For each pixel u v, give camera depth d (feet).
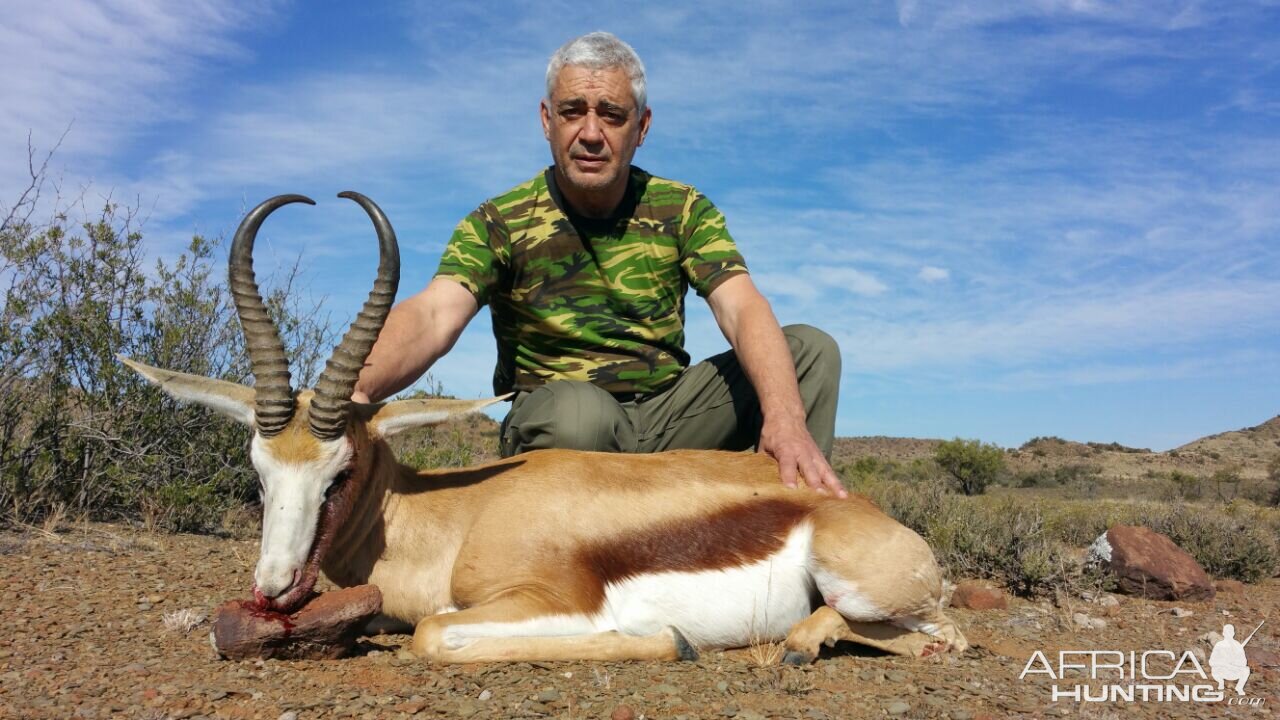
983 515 8.66
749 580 4.34
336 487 3.92
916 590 4.25
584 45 5.11
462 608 4.26
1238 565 8.14
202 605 4.94
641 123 5.46
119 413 7.86
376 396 4.53
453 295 5.04
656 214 5.47
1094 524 11.13
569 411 5.06
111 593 5.08
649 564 4.31
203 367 8.35
